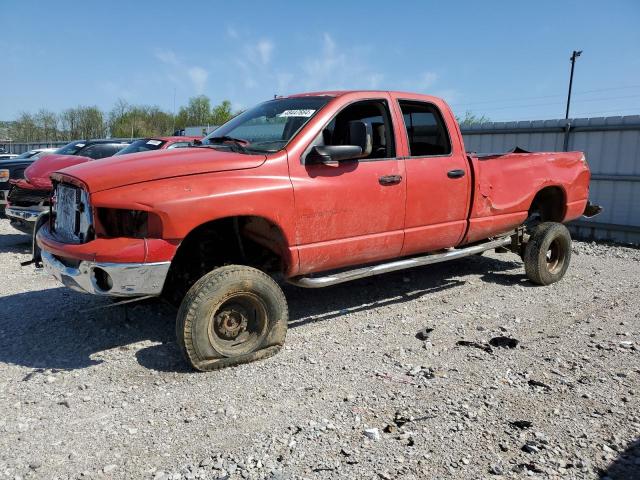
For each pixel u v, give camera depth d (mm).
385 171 4777
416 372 3945
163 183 3756
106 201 3641
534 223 6816
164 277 3775
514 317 5285
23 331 4824
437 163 5203
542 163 6367
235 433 3148
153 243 3684
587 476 2719
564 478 2703
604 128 10703
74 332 4797
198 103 66000
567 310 5531
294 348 4438
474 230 5668
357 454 2910
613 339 4676
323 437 3084
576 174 6797
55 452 2967
